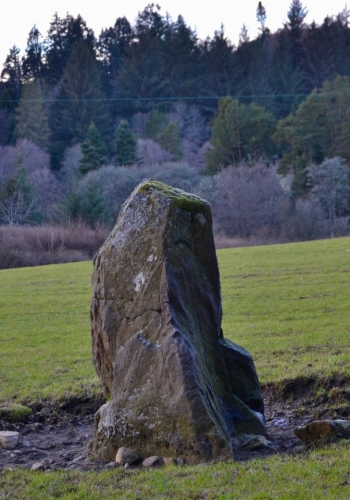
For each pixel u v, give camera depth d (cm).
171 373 666
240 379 771
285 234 4831
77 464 682
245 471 600
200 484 574
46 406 910
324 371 927
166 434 655
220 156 6475
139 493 568
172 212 730
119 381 702
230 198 5125
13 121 7925
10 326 1523
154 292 710
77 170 6550
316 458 635
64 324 1526
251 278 2080
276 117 7681
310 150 6216
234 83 8188
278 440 737
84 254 3853
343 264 2259
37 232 3938
